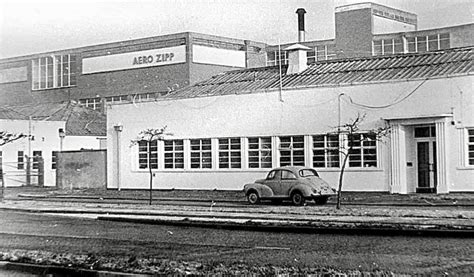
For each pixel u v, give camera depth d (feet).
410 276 41.73
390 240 59.36
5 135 170.19
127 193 144.05
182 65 230.07
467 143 113.70
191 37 229.25
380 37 223.92
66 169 171.32
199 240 62.28
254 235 65.41
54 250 57.11
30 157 188.44
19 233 69.82
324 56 235.61
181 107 150.30
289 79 144.15
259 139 139.54
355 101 125.59
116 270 46.62
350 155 126.00
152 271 45.75
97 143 208.23
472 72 113.19
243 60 243.60
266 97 137.80
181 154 150.82
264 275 43.37
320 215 82.64
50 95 256.32
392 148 120.67
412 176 120.78
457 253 51.13
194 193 138.21
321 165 130.31
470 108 113.39
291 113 134.21
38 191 158.30
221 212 89.71
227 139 143.95
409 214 80.23
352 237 62.03
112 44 243.81
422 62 132.87
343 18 226.17
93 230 71.77
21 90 262.67
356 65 143.74
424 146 120.26
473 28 214.69
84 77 249.75
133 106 157.38
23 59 262.06
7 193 150.20
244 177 140.77
